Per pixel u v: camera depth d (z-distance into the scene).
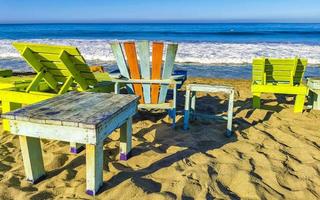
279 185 3.07
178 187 2.92
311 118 5.25
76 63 4.62
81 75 4.89
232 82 9.69
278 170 3.36
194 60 16.12
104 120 2.58
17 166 3.34
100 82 5.39
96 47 21.08
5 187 2.84
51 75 5.12
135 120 5.04
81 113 2.74
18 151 3.77
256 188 2.96
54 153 3.63
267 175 3.26
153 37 39.69
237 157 3.66
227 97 7.02
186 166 3.38
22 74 10.61
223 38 37.41
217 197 2.81
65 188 2.88
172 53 4.67
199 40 32.94
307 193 2.94
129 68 4.91
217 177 3.17
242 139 4.32
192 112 4.99
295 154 3.83
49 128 2.61
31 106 2.96
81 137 2.54
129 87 5.07
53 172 3.22
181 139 4.25
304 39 35.25
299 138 4.36
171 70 4.82
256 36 41.88
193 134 4.46
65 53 4.41
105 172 3.20
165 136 4.36
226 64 15.23
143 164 3.43
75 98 3.34
